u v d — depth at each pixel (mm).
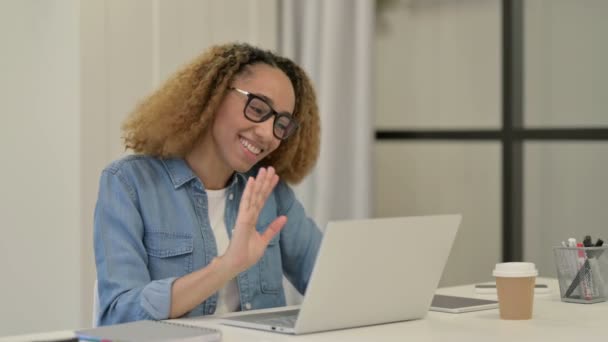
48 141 3391
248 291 2281
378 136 4504
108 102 3363
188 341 1523
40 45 3404
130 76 3424
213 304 2195
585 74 4008
